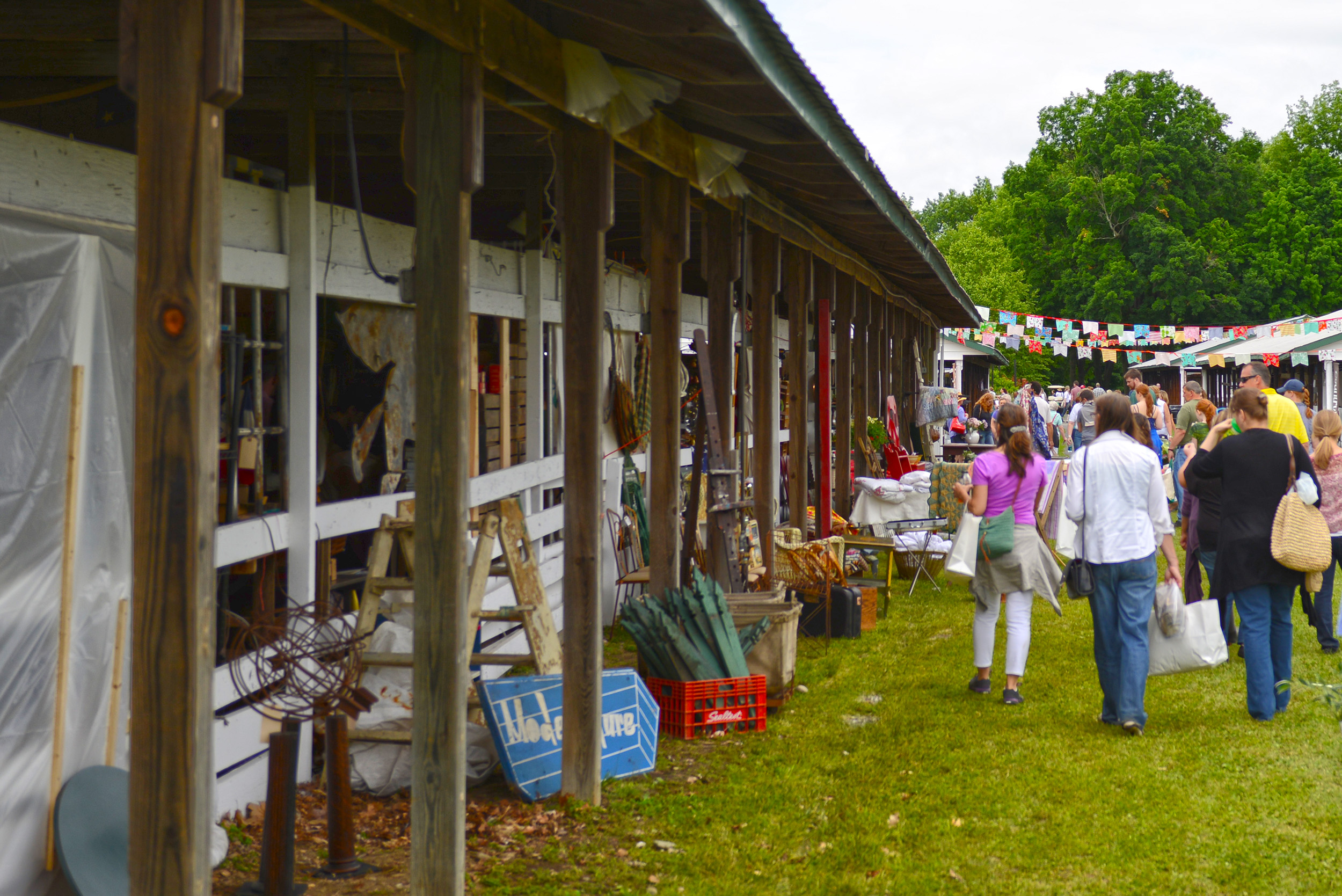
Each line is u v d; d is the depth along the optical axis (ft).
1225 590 20.71
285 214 16.90
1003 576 22.11
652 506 21.18
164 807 7.72
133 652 7.73
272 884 12.96
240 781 15.38
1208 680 23.77
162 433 7.64
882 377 49.65
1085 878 13.98
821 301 33.53
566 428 16.05
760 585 24.54
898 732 20.12
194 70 7.57
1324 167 183.93
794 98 14.30
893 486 36.52
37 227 12.04
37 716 11.86
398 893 13.16
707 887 13.56
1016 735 19.92
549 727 16.93
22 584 11.79
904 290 53.26
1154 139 186.19
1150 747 19.08
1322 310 171.73
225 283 15.52
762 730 20.31
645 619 20.33
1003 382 170.60
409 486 21.93
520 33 12.65
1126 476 20.07
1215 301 172.04
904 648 27.09
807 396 31.58
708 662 20.29
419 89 11.71
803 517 31.48
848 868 14.26
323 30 15.53
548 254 26.12
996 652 26.71
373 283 19.15
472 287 22.31
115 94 18.49
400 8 10.23
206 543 7.72
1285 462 20.43
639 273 31.91
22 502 11.79
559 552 27.12
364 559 22.02
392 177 26.48
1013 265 197.26
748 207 24.17
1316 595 25.41
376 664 16.66
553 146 20.71
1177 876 14.01
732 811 16.22
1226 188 183.62
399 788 16.70
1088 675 24.25
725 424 24.70
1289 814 15.97
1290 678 21.21
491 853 14.55
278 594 17.92
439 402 11.82
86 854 11.85
